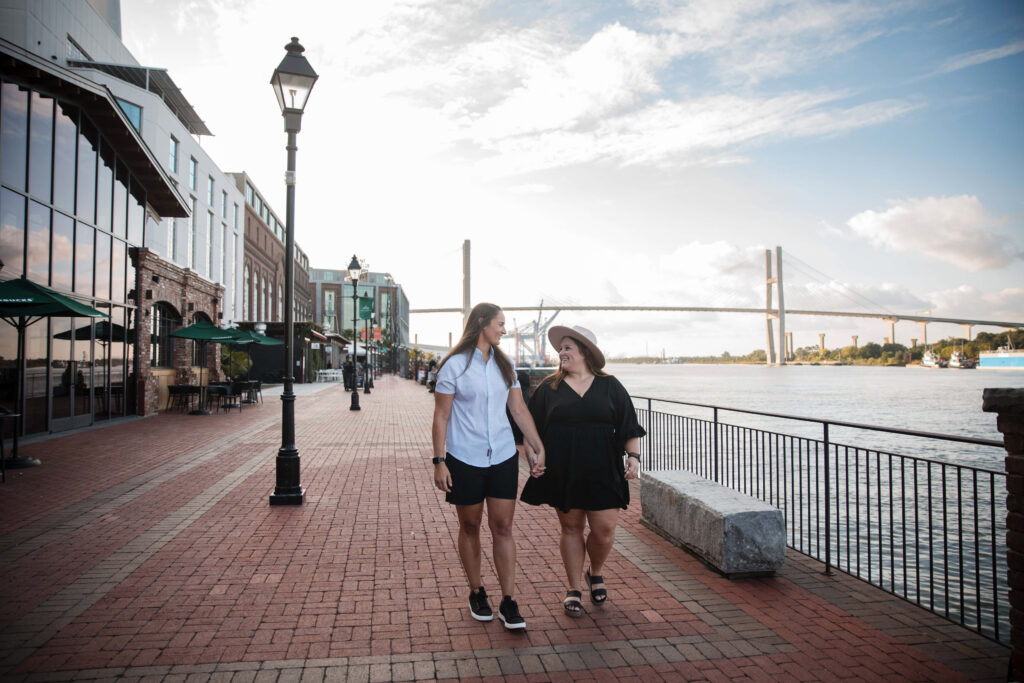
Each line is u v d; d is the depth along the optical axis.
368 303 36.81
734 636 3.60
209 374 23.44
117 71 30.39
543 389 4.09
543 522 6.17
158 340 18.72
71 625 3.70
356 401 20.39
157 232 26.42
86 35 27.33
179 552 5.12
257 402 23.81
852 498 11.49
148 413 17.09
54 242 12.82
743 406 50.50
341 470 9.05
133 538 5.52
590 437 3.87
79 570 4.68
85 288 14.12
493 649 3.43
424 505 6.85
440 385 3.66
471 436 3.64
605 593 4.07
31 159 12.03
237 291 41.97
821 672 3.19
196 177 32.66
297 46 7.30
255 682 3.06
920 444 22.17
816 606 4.05
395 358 93.38
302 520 6.18
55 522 6.05
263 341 21.16
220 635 3.58
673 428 8.12
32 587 4.32
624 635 3.61
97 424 14.60
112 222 15.29
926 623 3.79
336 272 127.00
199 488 7.66
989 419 38.97
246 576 4.57
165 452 10.56
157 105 27.66
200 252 33.00
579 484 3.83
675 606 4.04
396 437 13.08
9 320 10.48
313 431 14.09
